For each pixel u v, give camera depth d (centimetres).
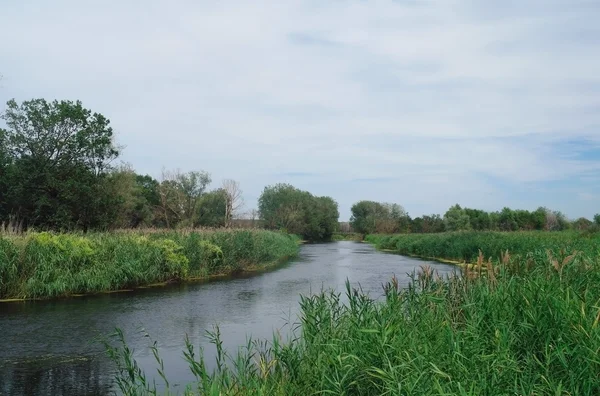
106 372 804
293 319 1223
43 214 2900
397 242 4728
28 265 1584
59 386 736
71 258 1670
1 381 759
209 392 537
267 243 3048
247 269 2555
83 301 1521
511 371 500
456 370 488
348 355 526
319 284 1916
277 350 661
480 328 616
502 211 5709
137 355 907
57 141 2944
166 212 4641
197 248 2253
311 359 606
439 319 682
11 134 2897
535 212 5478
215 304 1465
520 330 590
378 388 508
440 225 6425
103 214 3050
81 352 929
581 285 719
